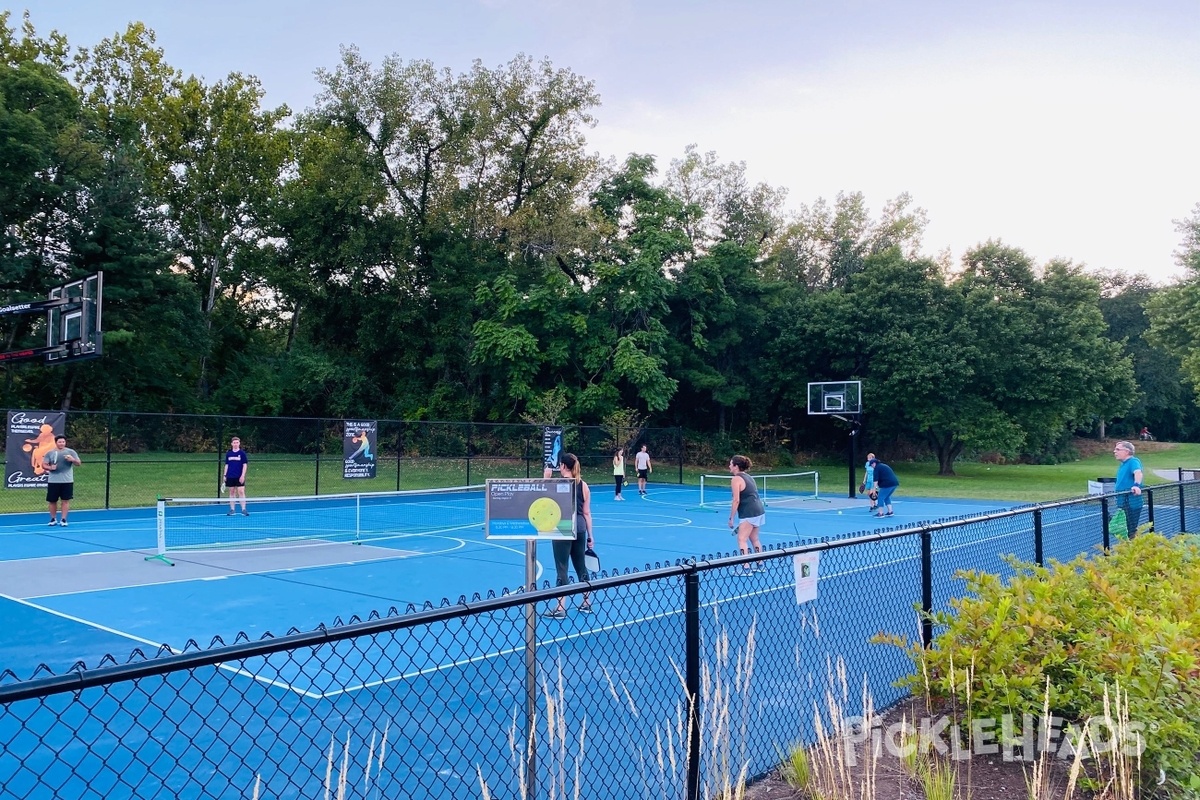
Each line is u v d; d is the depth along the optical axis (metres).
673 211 42.53
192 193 46.38
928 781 4.15
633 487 33.19
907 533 5.82
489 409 40.12
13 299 35.00
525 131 42.38
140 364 39.16
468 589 10.81
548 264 39.94
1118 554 7.64
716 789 4.09
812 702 5.54
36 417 18.52
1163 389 70.50
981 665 4.84
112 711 5.57
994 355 39.34
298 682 6.19
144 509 21.44
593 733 5.07
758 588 9.45
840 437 49.38
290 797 4.27
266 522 19.66
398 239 40.31
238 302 49.53
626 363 35.53
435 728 5.18
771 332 45.88
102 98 44.41
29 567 12.55
